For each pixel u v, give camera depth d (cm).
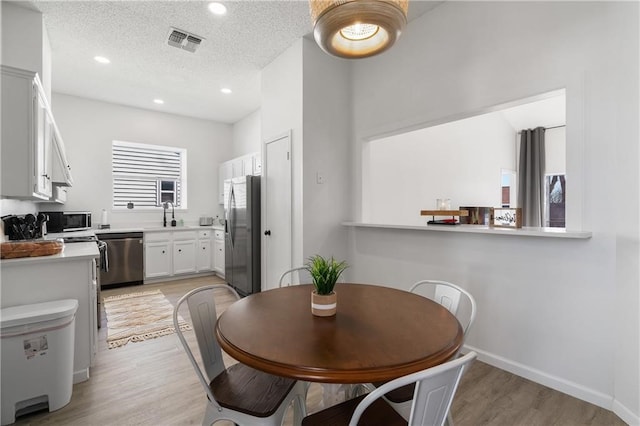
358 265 343
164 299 400
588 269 187
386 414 116
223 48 334
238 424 119
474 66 245
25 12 262
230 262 444
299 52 319
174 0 256
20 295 197
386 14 129
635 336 165
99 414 178
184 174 578
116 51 337
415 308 147
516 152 625
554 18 202
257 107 520
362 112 339
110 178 500
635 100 164
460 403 188
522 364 217
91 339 221
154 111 538
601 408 181
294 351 103
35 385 176
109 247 446
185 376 219
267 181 374
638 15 163
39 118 228
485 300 238
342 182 347
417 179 438
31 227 284
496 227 236
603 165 180
